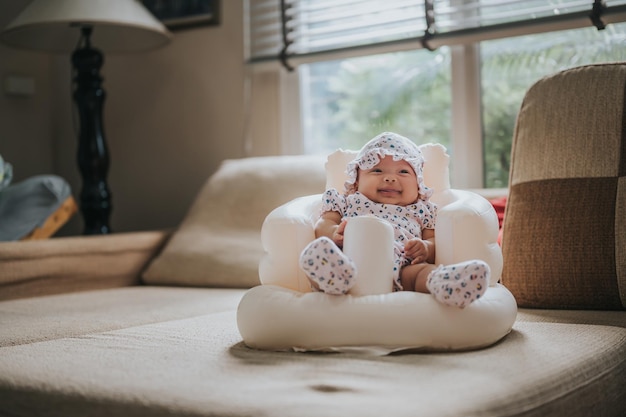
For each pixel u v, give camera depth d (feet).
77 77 9.55
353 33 9.22
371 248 4.61
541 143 6.33
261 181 8.49
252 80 9.92
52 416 3.84
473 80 8.48
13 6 11.00
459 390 3.42
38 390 3.93
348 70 9.48
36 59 11.37
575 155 6.14
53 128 11.64
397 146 5.39
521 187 6.35
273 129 9.80
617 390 4.40
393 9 8.61
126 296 7.44
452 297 4.25
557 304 6.00
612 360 4.41
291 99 9.74
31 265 7.54
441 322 4.26
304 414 3.16
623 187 5.89
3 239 8.27
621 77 6.23
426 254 4.91
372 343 4.30
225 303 6.76
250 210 8.34
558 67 8.07
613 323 5.33
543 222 6.09
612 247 5.80
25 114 11.19
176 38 10.53
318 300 4.41
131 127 11.03
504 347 4.43
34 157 11.33
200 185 10.44
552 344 4.49
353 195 5.36
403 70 9.11
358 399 3.31
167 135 10.71
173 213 10.71
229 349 4.59
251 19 9.83
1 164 8.71
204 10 10.19
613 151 6.02
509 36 7.88
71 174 11.58
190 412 3.37
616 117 6.08
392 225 5.05
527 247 6.11
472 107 8.50
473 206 4.99
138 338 5.06
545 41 8.12
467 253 4.84
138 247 8.68
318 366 3.99
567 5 7.63
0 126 10.78
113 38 9.91
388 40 8.77
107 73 11.22
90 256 8.14
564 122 6.26
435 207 5.41
